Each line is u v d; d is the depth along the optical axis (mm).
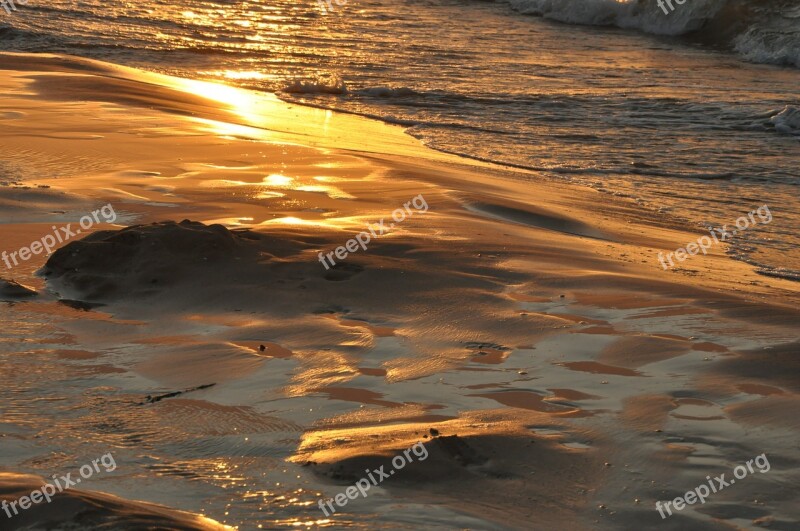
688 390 5473
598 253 8922
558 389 5457
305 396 5258
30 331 6195
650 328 6539
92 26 23734
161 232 7539
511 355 5996
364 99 18125
